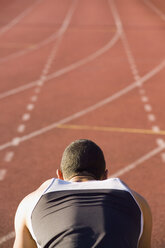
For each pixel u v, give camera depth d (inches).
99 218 80.1
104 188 87.1
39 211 83.2
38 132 331.9
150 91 467.2
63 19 1143.6
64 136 322.7
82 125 350.0
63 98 434.3
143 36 879.1
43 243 79.4
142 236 89.7
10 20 1130.7
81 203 83.0
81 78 530.0
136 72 566.3
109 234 78.0
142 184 240.2
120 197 85.2
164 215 203.6
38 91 464.1
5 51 725.9
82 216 80.4
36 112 384.8
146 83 505.7
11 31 952.3
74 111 389.4
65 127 344.8
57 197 84.8
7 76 540.7
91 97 439.2
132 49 738.2
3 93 455.8
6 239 181.8
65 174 94.8
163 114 382.0
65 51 721.6
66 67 597.3
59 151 291.7
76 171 93.5
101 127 345.1
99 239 77.2
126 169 262.2
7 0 1652.3
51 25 1037.8
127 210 83.3
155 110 394.3
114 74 553.3
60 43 800.9
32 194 89.3
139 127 346.3
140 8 1421.0
